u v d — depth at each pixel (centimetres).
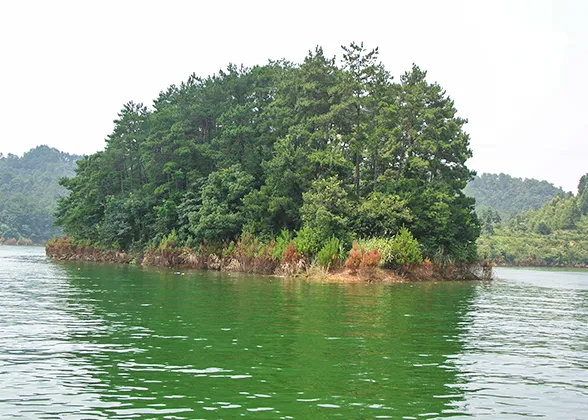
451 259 5366
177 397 1035
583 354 1597
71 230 8425
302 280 4291
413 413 978
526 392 1153
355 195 5475
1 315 2031
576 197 17538
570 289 4603
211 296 2838
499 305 2933
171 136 6581
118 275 4388
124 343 1535
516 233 14888
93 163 8425
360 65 5559
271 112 6228
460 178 5953
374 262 4431
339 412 966
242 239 5462
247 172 6044
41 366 1259
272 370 1256
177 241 6222
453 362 1419
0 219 17588
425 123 5684
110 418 915
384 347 1577
